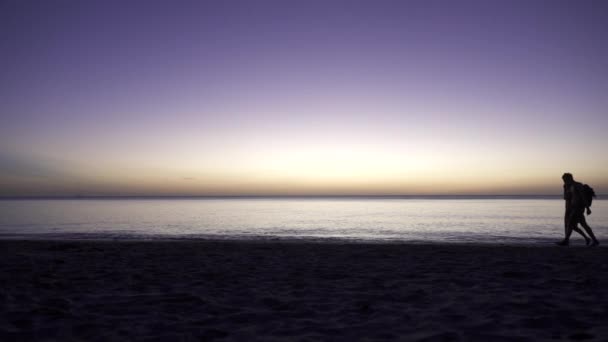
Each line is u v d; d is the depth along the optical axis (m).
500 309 4.07
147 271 6.73
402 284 5.54
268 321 3.81
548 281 5.43
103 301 4.61
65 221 29.55
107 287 5.41
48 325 3.66
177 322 3.79
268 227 24.20
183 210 54.47
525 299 4.45
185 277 6.17
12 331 3.48
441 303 4.41
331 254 9.04
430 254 8.90
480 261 7.65
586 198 10.51
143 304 4.46
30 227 23.91
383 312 4.08
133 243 11.72
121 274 6.39
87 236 17.53
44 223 27.39
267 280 5.95
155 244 11.43
